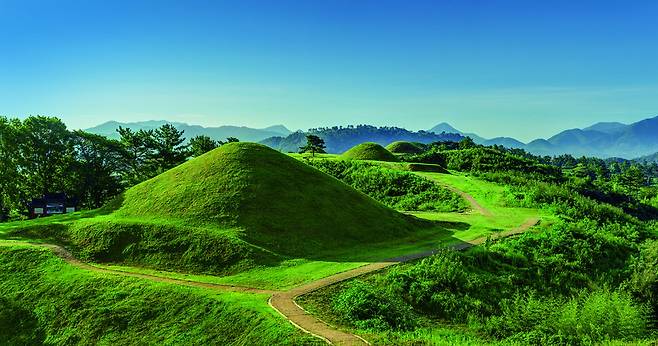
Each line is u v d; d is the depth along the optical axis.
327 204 41.53
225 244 32.19
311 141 128.12
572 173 181.62
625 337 22.91
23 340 24.61
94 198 73.50
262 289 25.50
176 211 39.06
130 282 27.16
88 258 33.00
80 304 25.95
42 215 59.12
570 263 33.25
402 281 26.30
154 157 83.81
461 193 62.03
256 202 39.16
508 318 23.89
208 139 102.75
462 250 33.31
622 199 95.19
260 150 49.03
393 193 65.25
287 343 18.22
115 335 22.94
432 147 174.38
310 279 26.73
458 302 25.34
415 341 18.70
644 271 31.36
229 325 21.11
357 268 28.75
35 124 66.94
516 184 69.44
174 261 31.47
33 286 28.59
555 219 45.88
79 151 71.88
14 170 63.44
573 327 23.11
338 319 21.11
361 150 106.38
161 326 22.70
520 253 33.16
